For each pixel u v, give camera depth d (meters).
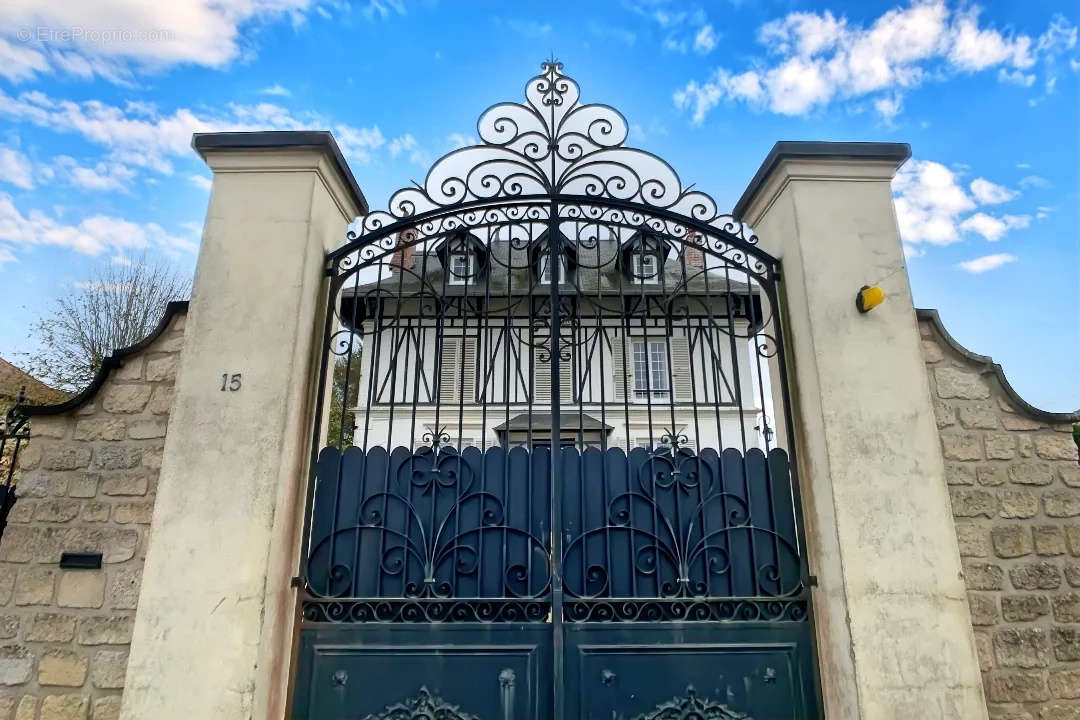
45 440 3.18
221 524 2.78
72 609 2.95
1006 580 3.04
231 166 3.34
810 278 3.25
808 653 3.09
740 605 3.16
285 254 3.18
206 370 3.00
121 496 3.09
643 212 3.61
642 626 3.10
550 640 3.07
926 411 3.05
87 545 3.02
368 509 3.28
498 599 3.12
